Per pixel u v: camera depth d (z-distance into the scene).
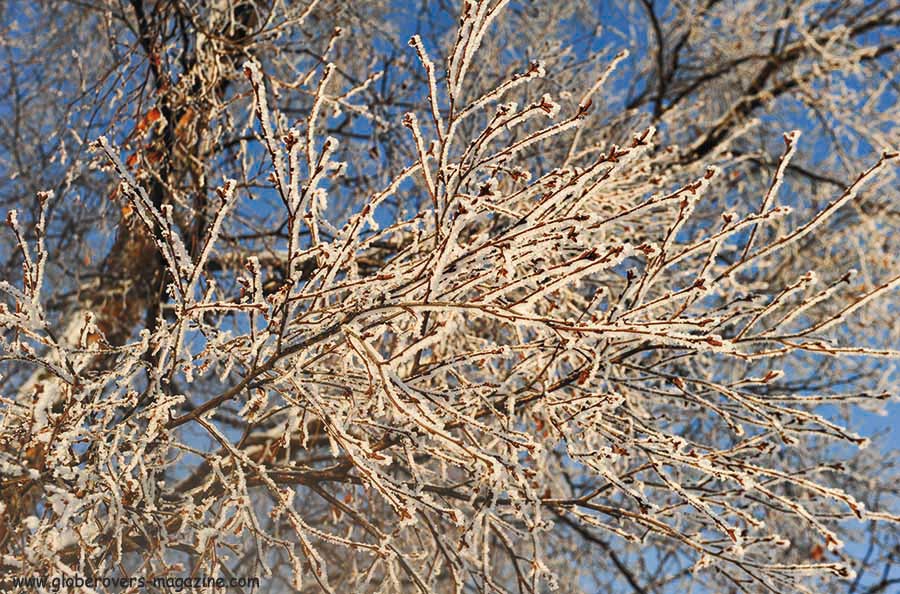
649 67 8.21
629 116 6.39
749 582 3.50
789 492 6.23
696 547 3.08
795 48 7.75
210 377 6.59
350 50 6.51
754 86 8.02
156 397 3.04
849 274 2.79
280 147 2.47
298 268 4.18
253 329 2.66
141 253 5.08
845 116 7.36
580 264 2.26
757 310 3.05
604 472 2.94
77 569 2.85
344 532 4.84
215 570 2.75
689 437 6.08
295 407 3.10
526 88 5.78
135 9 4.63
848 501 2.83
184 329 2.77
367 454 2.54
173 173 4.72
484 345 4.21
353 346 2.47
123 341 5.21
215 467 2.92
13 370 4.26
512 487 3.14
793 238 2.73
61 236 5.85
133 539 3.27
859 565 6.63
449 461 3.06
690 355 3.20
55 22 6.78
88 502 2.61
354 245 2.63
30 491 2.98
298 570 2.78
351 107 4.17
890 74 7.25
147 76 4.24
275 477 3.53
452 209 2.52
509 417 3.08
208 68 4.86
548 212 2.53
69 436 2.70
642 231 4.93
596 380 3.34
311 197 2.57
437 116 2.29
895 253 7.14
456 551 3.19
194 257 4.53
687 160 7.31
